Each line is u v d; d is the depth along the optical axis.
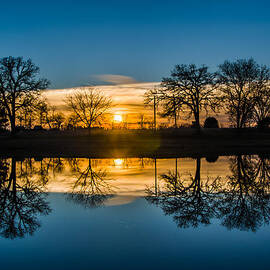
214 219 8.60
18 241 7.03
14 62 44.31
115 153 30.42
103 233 7.43
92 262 5.93
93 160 25.23
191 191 12.42
